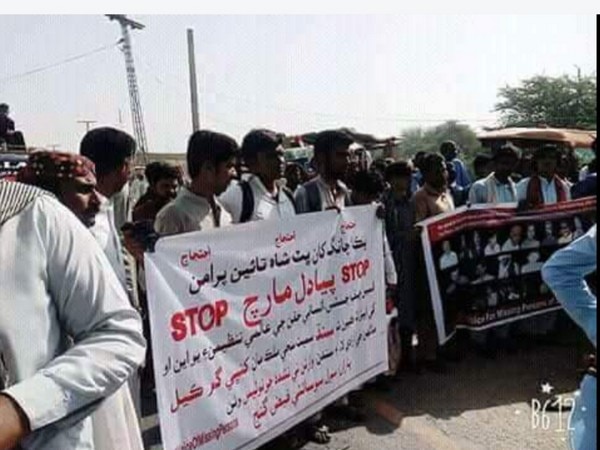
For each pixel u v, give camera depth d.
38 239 1.18
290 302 3.48
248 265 3.19
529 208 5.08
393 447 3.58
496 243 4.97
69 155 2.08
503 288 5.04
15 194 1.21
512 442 3.61
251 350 3.22
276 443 3.60
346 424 3.91
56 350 1.20
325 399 3.77
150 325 2.67
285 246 3.45
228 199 3.47
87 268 1.23
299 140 13.21
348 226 3.95
